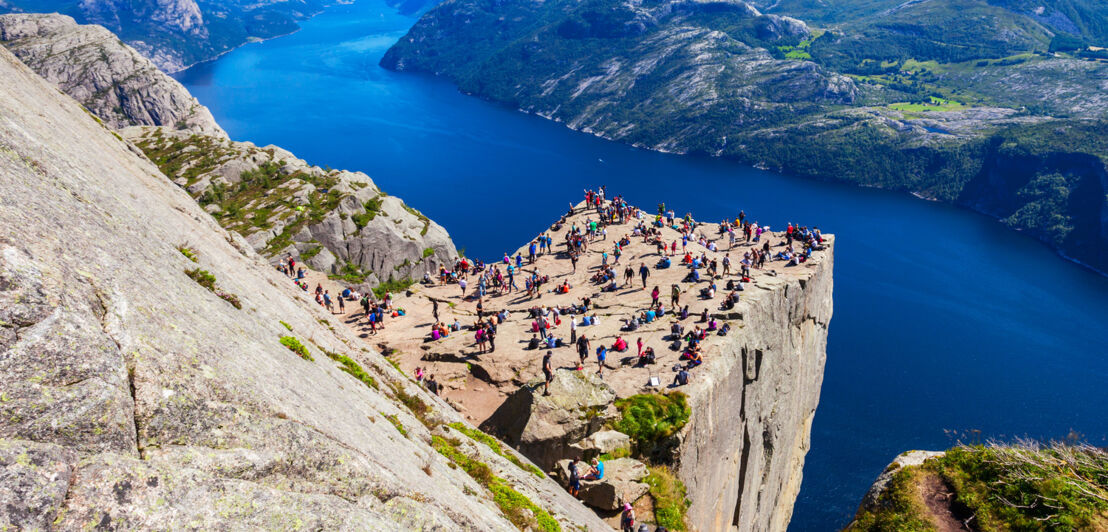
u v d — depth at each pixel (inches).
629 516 1231.5
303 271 2687.0
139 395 399.5
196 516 360.2
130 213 764.6
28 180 542.9
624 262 2554.1
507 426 1411.2
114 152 1396.4
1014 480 1114.1
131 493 340.2
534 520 876.6
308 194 4328.3
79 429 346.3
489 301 2324.1
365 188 4766.2
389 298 2309.3
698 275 2269.9
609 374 1670.8
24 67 1402.6
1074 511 1016.2
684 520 1389.0
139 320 455.2
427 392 1295.5
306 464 471.5
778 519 2984.7
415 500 551.2
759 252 2532.0
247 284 1068.5
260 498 402.6
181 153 4911.4
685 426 1513.3
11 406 328.8
